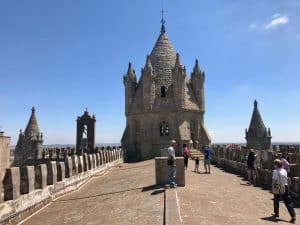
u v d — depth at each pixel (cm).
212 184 2238
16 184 1606
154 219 1326
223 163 3825
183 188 1925
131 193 1958
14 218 1569
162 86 5709
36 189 1911
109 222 1411
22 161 5194
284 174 1442
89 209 1762
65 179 2386
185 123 5516
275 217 1462
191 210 1420
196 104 5841
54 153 5466
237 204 1659
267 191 2116
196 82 5944
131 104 5966
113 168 4172
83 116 5169
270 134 5881
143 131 5619
